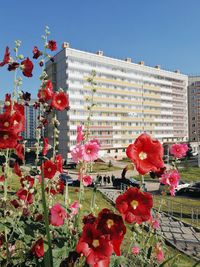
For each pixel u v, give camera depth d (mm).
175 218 17062
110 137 86625
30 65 3025
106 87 87438
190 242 12570
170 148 4191
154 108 99250
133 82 93750
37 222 2967
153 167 2068
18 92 2955
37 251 2578
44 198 1750
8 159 3137
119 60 90188
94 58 83812
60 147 77250
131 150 2086
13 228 2789
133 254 3375
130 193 1991
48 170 3580
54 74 82250
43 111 3732
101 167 56281
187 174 46031
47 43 3723
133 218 1962
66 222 2938
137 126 93500
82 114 77188
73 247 2609
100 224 1959
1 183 3174
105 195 19234
